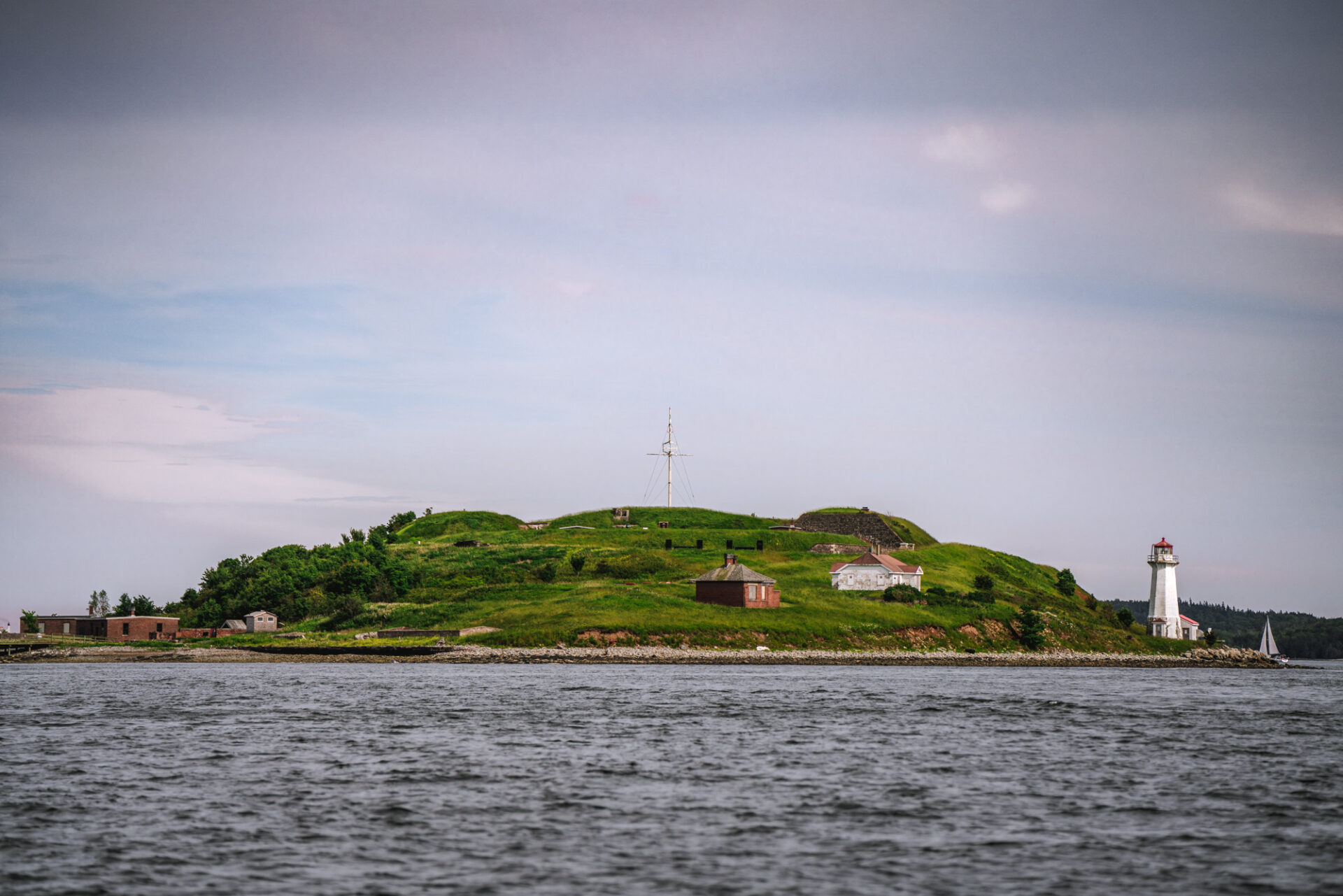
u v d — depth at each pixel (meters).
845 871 33.94
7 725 68.12
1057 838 38.44
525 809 42.34
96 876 32.78
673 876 33.22
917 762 55.03
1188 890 32.50
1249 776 52.12
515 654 144.88
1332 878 33.81
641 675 118.81
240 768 51.44
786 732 66.06
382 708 79.19
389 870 33.62
